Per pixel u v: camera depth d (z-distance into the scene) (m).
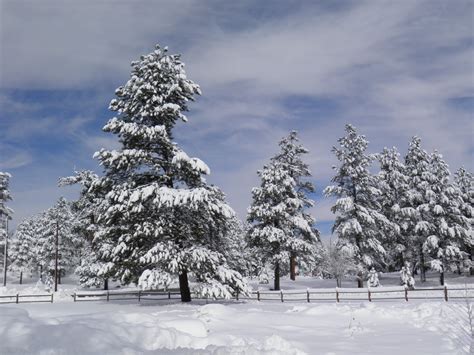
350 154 38.16
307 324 14.62
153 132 22.33
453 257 38.75
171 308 19.81
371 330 13.28
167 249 20.89
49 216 63.53
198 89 24.66
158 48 24.66
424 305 16.73
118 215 22.81
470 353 9.16
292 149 40.84
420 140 42.25
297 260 46.12
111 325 8.44
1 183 51.38
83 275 46.09
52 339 6.91
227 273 22.02
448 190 40.03
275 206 37.88
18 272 76.31
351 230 36.06
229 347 7.93
